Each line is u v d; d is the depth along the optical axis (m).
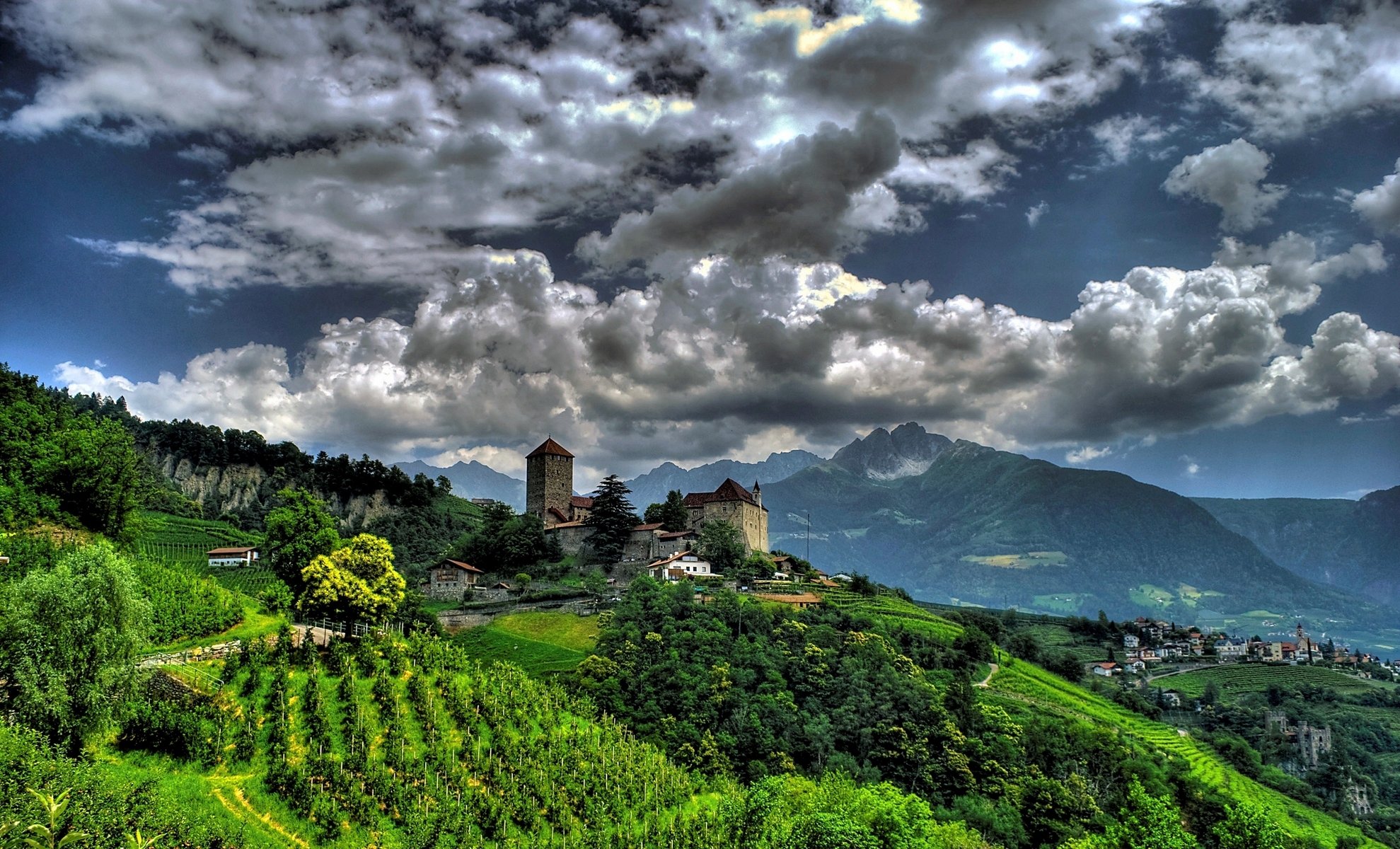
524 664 147.62
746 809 95.56
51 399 165.50
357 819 74.00
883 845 90.06
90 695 69.06
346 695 88.44
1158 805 87.62
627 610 158.38
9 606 68.50
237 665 87.62
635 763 104.69
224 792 72.25
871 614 195.25
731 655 142.12
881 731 133.50
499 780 86.44
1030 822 126.69
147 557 127.44
